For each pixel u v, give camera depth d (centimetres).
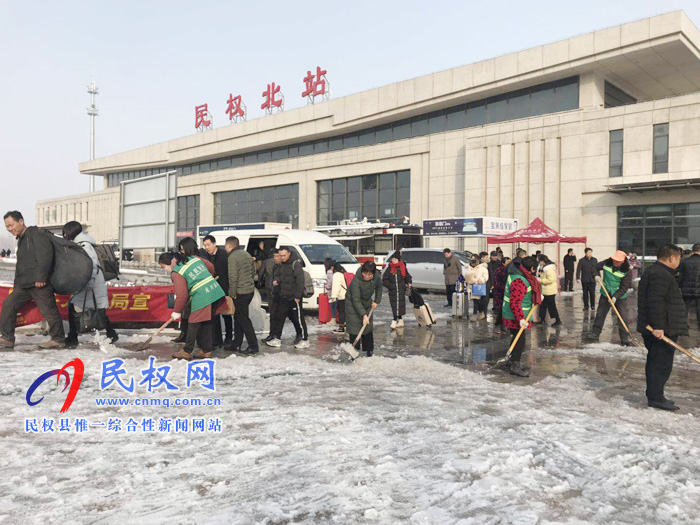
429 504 302
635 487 334
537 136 2873
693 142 2378
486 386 611
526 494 320
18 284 760
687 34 2436
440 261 1950
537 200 2867
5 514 280
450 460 368
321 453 377
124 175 6531
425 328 1136
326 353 817
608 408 525
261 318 1040
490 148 3059
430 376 658
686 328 530
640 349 885
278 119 4412
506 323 695
